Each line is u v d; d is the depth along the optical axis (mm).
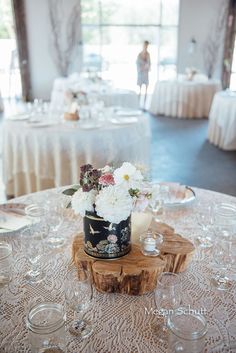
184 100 7172
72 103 3340
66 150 2945
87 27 8344
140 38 8609
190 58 8570
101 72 8695
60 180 3010
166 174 4145
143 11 8391
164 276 1022
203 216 1551
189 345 822
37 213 1431
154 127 6496
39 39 8047
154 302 1046
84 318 978
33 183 3092
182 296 1018
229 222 1404
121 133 3068
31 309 929
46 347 857
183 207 1656
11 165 3154
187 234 1422
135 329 942
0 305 1027
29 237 1341
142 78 7734
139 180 1094
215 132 5316
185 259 1156
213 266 1212
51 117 3391
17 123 3129
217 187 3793
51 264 1219
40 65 8250
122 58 8711
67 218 1549
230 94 5348
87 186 1068
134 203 1115
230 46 8391
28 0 7707
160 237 1222
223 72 8609
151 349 879
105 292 1081
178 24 8320
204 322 896
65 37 8125
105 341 906
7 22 7938
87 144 2943
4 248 1228
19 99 8516
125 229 1115
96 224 1085
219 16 8219
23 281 1131
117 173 1077
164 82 7348
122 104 6195
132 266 1076
